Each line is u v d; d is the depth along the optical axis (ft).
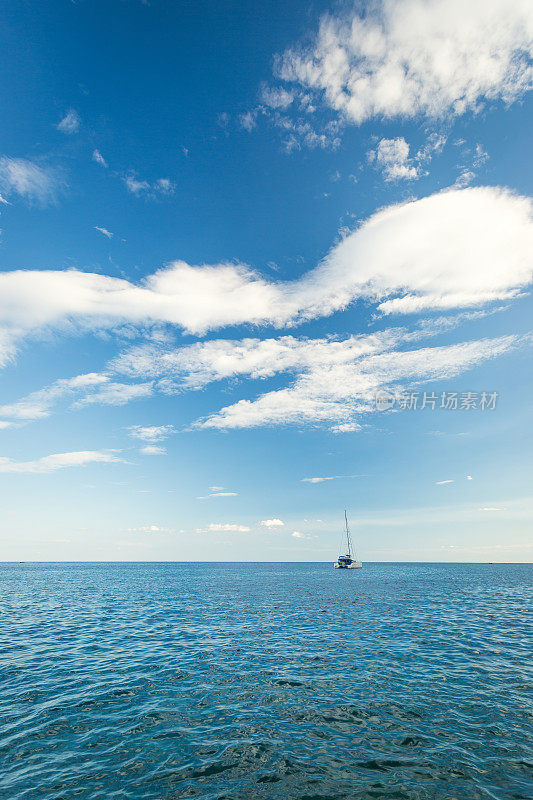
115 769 32.42
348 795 28.81
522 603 137.90
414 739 37.35
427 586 213.25
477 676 55.62
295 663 62.69
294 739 37.52
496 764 32.91
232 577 315.37
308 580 269.23
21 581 253.44
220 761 33.63
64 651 70.69
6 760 33.78
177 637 82.53
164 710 44.39
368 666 60.75
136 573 399.85
